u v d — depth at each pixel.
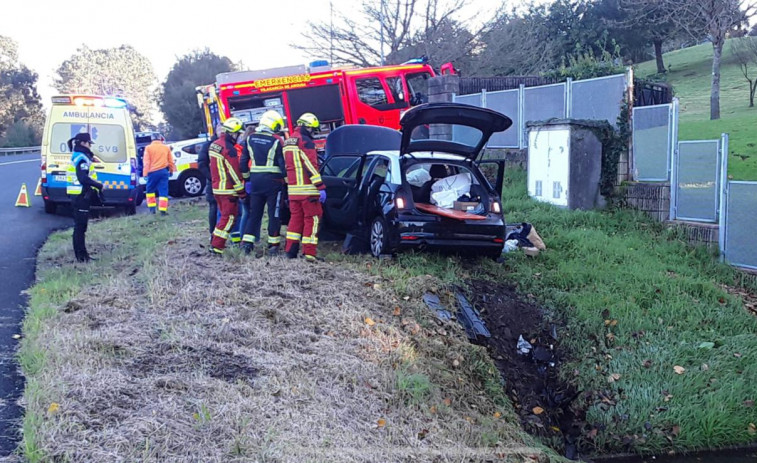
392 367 6.14
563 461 5.81
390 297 7.56
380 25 24.42
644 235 11.05
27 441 4.18
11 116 62.81
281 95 16.64
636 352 7.59
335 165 10.24
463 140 13.41
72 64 90.44
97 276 8.12
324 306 7.08
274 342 6.13
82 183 8.89
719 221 10.43
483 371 6.91
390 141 11.70
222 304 6.89
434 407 5.73
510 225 10.30
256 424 4.70
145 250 9.29
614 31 37.62
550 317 8.10
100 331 6.00
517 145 15.57
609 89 13.06
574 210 11.97
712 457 6.51
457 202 8.79
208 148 9.92
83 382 4.96
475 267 8.94
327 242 10.32
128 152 14.31
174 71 48.75
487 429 5.76
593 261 9.53
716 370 7.40
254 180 8.90
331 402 5.29
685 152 11.12
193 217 13.23
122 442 4.27
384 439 5.00
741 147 15.98
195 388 5.05
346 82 17.06
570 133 12.00
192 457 4.22
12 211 14.69
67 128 14.02
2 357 5.73
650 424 6.70
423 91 20.14
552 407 7.06
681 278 9.20
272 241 9.07
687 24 22.91
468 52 25.52
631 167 12.48
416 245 8.53
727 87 33.62
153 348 5.75
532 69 26.41
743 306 8.88
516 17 26.48
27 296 7.52
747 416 6.86
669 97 17.22
